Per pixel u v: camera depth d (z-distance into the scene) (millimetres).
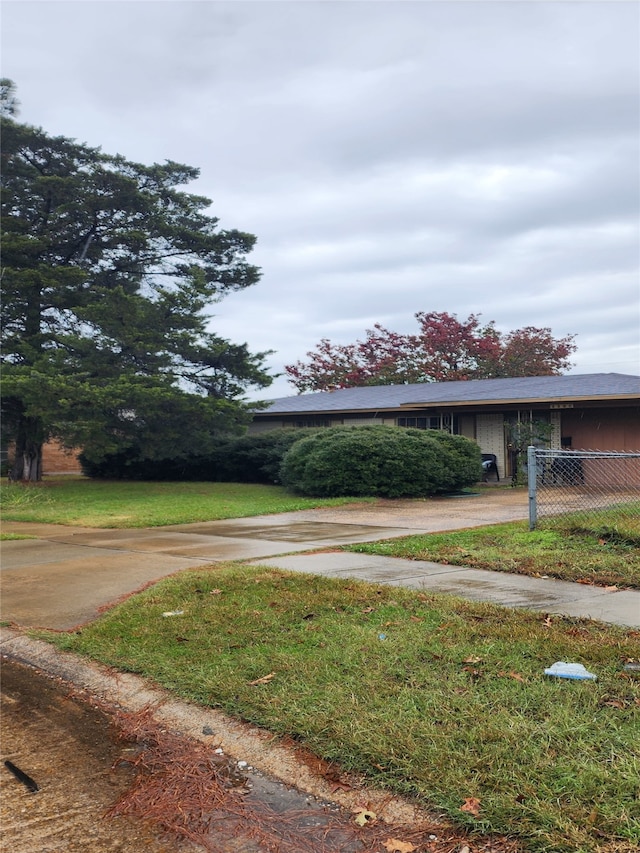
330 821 3045
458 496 16812
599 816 2785
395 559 8250
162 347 19734
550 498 15172
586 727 3520
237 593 6562
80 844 3004
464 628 5223
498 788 3035
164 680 4574
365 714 3795
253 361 21391
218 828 3062
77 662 5129
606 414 19797
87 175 19828
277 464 20594
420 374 40438
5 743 4008
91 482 22156
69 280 20000
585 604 5961
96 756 3809
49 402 17781
